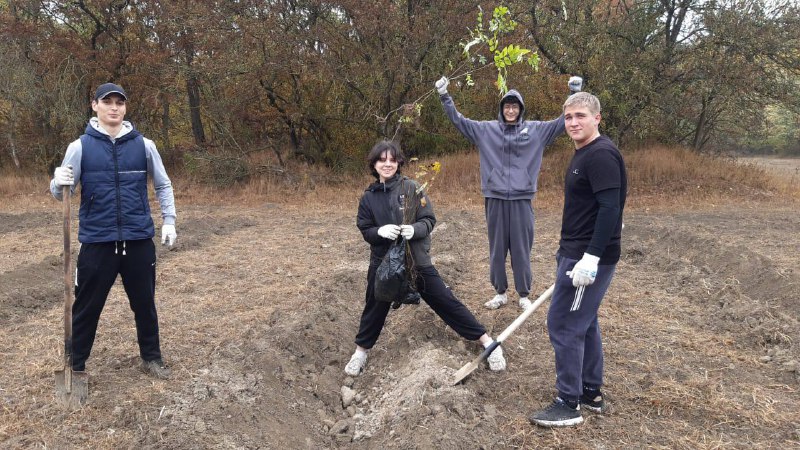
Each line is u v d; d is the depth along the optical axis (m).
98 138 3.70
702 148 17.97
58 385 3.70
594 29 14.31
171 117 19.27
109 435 3.40
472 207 12.58
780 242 8.71
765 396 3.83
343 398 4.03
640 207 12.70
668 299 5.93
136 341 4.85
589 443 3.34
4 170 17.09
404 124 15.28
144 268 3.95
